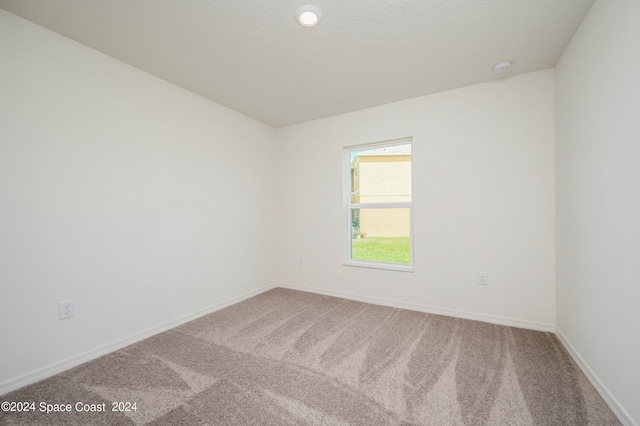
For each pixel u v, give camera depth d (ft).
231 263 10.16
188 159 8.63
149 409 4.62
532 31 5.85
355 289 10.58
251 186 11.14
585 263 5.51
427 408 4.62
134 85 7.22
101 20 5.42
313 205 11.59
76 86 6.11
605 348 4.74
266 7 5.09
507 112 7.95
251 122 11.21
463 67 7.35
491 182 8.17
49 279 5.68
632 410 3.99
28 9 5.09
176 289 8.21
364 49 6.48
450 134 8.73
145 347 6.83
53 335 5.72
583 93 5.54
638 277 3.87
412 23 5.57
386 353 6.44
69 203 5.98
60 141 5.85
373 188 10.51
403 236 9.99
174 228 8.18
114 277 6.75
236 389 5.15
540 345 6.73
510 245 7.95
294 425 4.27
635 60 3.90
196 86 8.38
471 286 8.48
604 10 4.69
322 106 10.02
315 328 7.89
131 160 7.13
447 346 6.74
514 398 4.83
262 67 7.29
